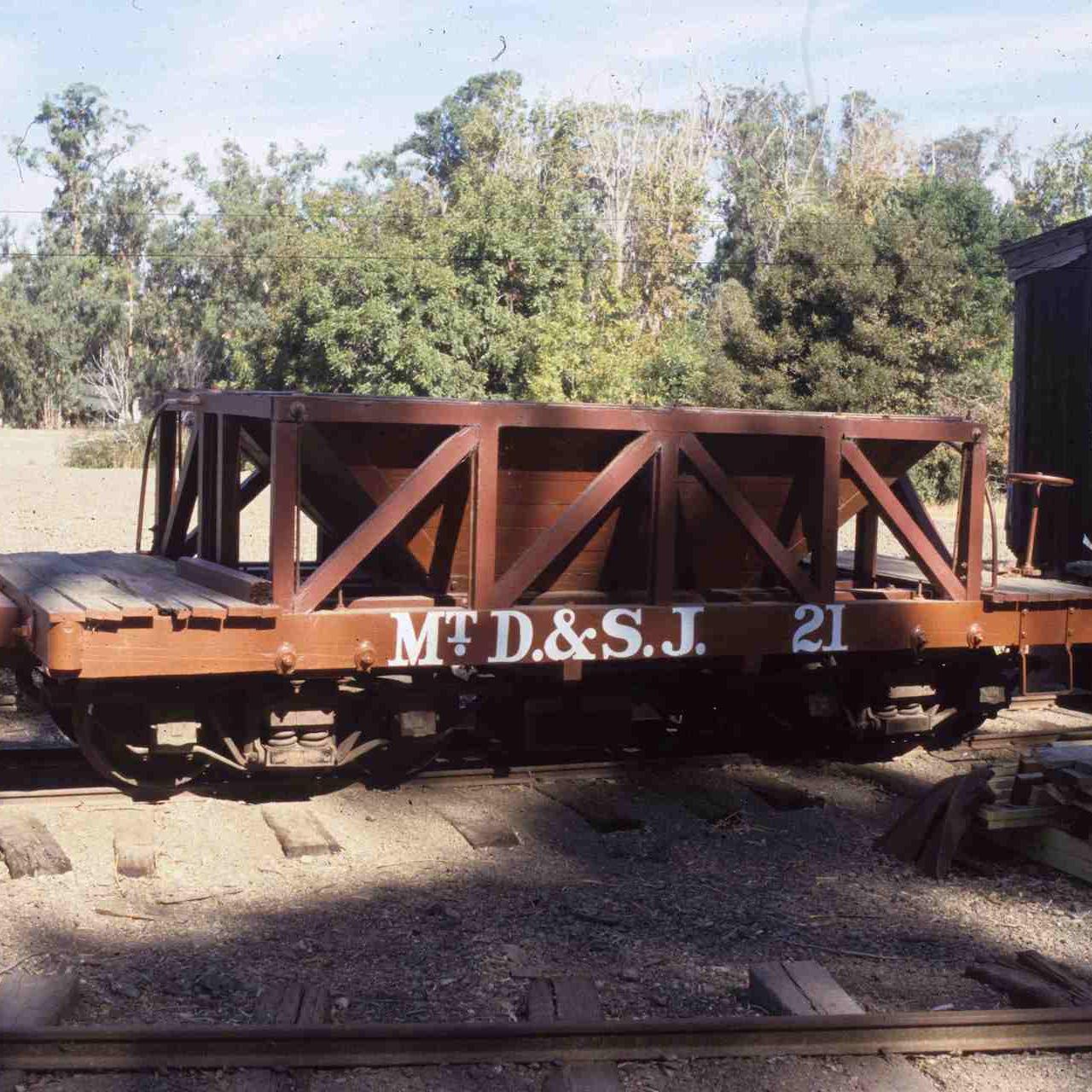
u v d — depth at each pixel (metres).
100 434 49.28
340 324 32.44
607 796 7.62
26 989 4.55
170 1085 4.05
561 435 7.21
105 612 6.18
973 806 6.66
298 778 7.36
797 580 7.72
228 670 6.49
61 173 72.06
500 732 7.99
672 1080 4.21
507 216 35.19
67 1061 4.10
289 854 6.48
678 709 8.41
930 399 35.69
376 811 7.24
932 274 35.41
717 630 7.52
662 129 65.94
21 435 63.78
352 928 5.57
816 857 6.80
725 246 67.75
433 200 51.34
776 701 8.52
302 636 6.63
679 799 7.65
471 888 6.14
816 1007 4.65
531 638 7.11
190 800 7.17
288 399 6.53
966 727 8.84
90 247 72.81
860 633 7.86
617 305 45.94
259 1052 4.20
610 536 7.82
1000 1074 4.31
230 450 7.39
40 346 71.25
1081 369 11.82
